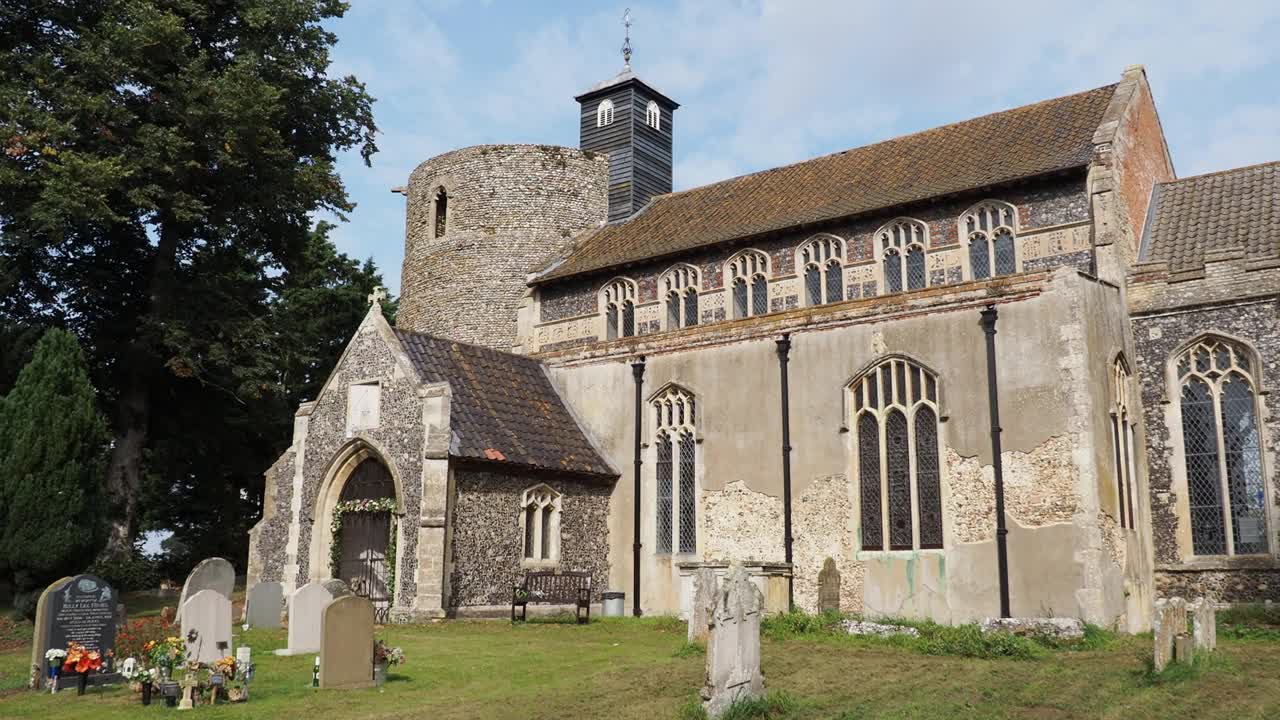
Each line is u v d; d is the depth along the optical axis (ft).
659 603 81.41
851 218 80.94
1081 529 63.00
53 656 44.01
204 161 93.15
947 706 36.81
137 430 97.50
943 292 71.41
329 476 79.00
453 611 72.28
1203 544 70.64
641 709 37.40
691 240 92.02
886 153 92.22
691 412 83.15
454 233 124.67
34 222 84.28
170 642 42.63
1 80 85.51
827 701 38.11
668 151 129.90
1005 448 66.90
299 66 100.48
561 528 81.30
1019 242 74.54
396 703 40.04
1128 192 78.02
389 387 77.20
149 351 94.53
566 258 105.50
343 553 80.38
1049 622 55.52
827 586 70.28
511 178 123.85
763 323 80.02
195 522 135.85
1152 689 39.86
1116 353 70.64
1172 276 73.92
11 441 73.82
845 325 75.77
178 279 96.17
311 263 119.65
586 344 90.63
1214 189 83.71
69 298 95.04
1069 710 36.35
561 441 84.69
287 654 54.60
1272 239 74.95
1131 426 71.67
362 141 108.58
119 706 40.34
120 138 87.20
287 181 96.84
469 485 74.84
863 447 73.87
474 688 43.42
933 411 70.90
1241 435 70.28
